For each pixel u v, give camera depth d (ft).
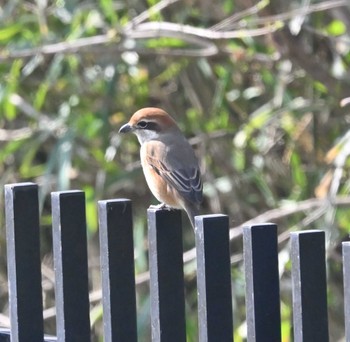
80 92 42.11
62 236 16.46
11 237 16.74
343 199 35.63
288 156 41.75
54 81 41.24
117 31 37.04
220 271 15.92
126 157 44.73
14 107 42.39
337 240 37.40
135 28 36.99
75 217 16.51
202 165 42.96
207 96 43.21
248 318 16.06
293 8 38.47
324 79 36.91
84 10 40.01
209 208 45.19
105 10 38.65
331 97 38.70
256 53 38.86
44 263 46.96
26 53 37.65
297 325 15.88
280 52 36.11
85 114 40.57
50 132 41.14
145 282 39.99
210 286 15.89
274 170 42.80
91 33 40.14
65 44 37.37
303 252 15.71
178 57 40.04
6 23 41.37
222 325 15.96
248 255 15.94
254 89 41.47
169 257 16.39
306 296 15.76
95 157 42.32
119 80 42.52
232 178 42.16
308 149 41.27
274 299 15.97
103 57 39.91
